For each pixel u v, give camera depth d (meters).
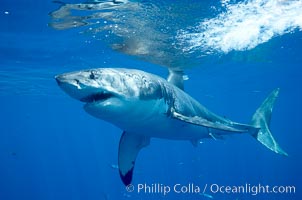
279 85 33.66
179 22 11.23
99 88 4.67
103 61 17.25
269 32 13.91
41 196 86.62
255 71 25.06
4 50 14.70
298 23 12.77
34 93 29.81
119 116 5.18
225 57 18.00
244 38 14.34
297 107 61.56
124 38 12.99
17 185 116.62
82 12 10.04
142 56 16.08
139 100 5.28
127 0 9.16
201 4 9.71
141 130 6.16
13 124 65.50
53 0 9.16
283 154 8.78
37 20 10.84
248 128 9.48
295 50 18.64
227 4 9.92
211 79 27.48
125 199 51.66
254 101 48.25
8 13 10.12
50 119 58.59
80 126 75.44
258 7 10.45
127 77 5.24
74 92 4.50
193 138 7.87
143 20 10.88
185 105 6.92
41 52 15.20
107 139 132.00
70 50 14.88
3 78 21.92
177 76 9.69
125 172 6.46
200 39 13.56
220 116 8.69
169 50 14.99
